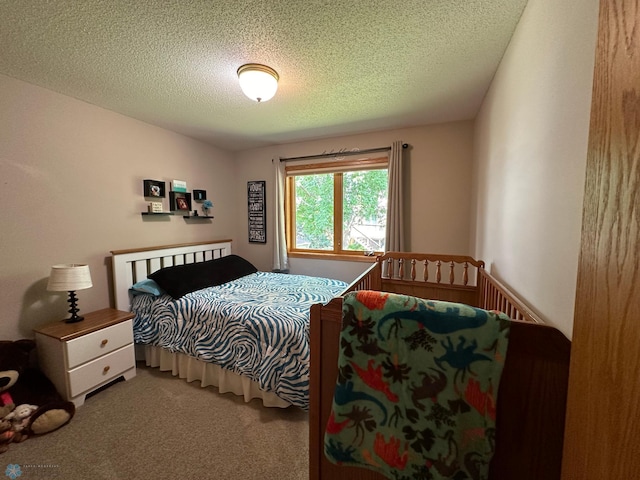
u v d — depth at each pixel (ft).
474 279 8.18
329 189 11.18
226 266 9.80
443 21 4.24
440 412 2.53
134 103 7.29
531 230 3.60
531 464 2.48
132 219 8.43
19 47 4.83
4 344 5.43
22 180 6.11
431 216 9.30
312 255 11.34
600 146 1.72
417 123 9.00
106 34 4.49
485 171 6.75
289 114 8.14
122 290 7.80
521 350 2.41
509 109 4.70
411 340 2.61
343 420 2.88
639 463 1.31
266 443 4.91
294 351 5.69
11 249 5.98
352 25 4.32
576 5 2.50
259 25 4.31
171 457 4.59
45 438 4.93
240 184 12.60
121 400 6.06
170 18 4.12
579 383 1.92
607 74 1.66
